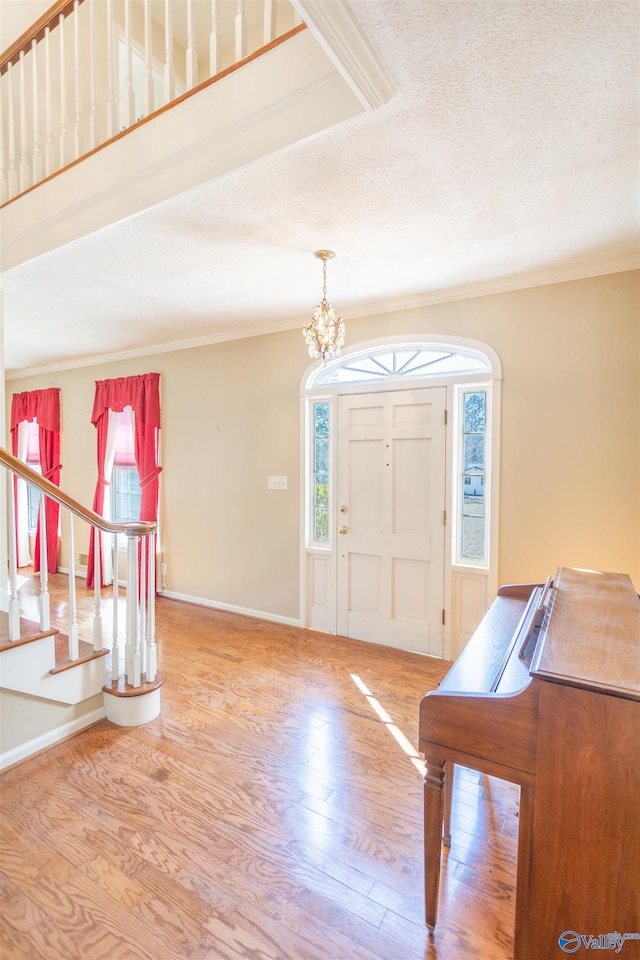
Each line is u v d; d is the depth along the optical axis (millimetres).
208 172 1867
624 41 1243
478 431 3301
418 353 3516
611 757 1133
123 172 2139
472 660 1701
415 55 1309
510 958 1349
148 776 2109
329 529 3930
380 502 3613
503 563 3113
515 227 2316
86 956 1341
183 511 4742
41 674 2264
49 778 2092
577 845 1176
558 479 2934
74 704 2428
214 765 2188
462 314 3205
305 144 1652
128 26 2096
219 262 2691
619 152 1727
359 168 1804
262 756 2258
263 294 3268
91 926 1427
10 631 2182
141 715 2510
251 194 1976
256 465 4219
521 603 2307
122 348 4945
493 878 1621
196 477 4629
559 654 1286
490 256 2660
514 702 1256
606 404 2795
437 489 3375
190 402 4633
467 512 3354
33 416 6137
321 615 3939
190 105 1893
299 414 3947
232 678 3061
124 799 1964
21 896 1523
